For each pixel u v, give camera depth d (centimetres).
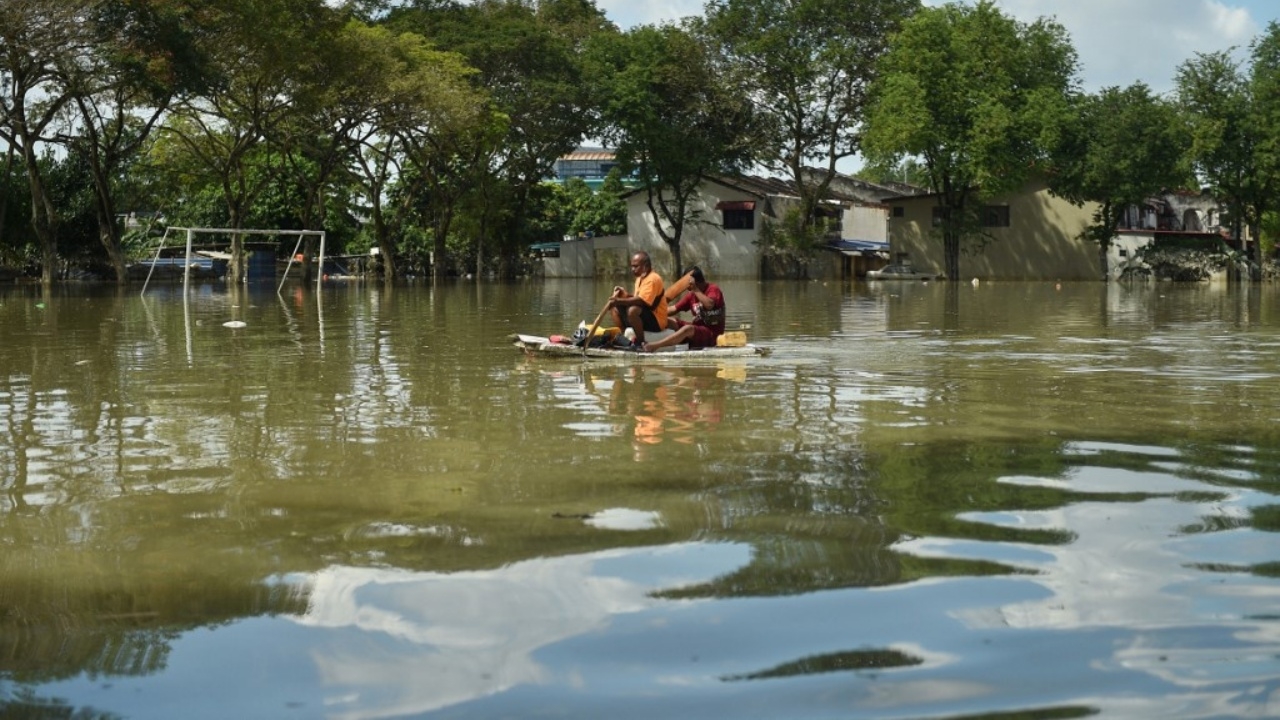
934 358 1081
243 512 434
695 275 1152
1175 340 1319
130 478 505
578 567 352
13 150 3750
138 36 3169
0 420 690
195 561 366
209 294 3072
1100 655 276
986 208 5222
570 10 5947
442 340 1346
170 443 600
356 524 412
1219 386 838
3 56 3250
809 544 377
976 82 4675
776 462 529
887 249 5878
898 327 1600
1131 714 243
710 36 5450
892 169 5034
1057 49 4788
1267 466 515
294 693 260
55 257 3647
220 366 1026
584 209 6850
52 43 3088
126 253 4719
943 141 4662
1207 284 4316
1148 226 5941
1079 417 676
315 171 5278
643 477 495
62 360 1094
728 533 392
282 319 1844
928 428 634
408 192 4981
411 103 4156
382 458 548
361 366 1019
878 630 294
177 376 941
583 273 6088
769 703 250
